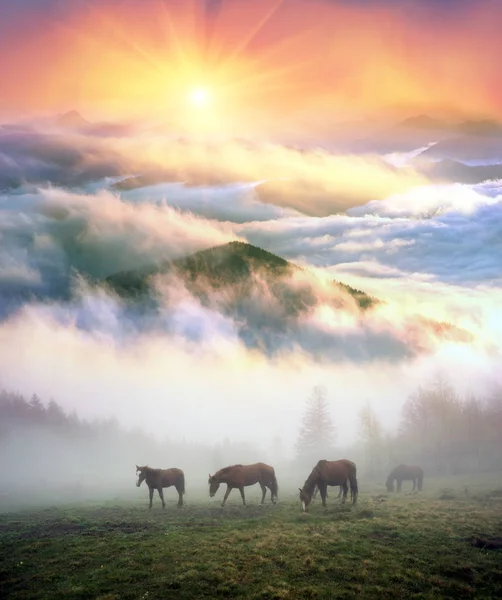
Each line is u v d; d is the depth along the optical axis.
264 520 27.39
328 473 31.34
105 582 18.38
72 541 23.31
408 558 20.34
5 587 18.41
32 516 32.00
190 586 17.94
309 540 22.67
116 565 19.95
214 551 21.33
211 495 32.56
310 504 32.59
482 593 17.58
